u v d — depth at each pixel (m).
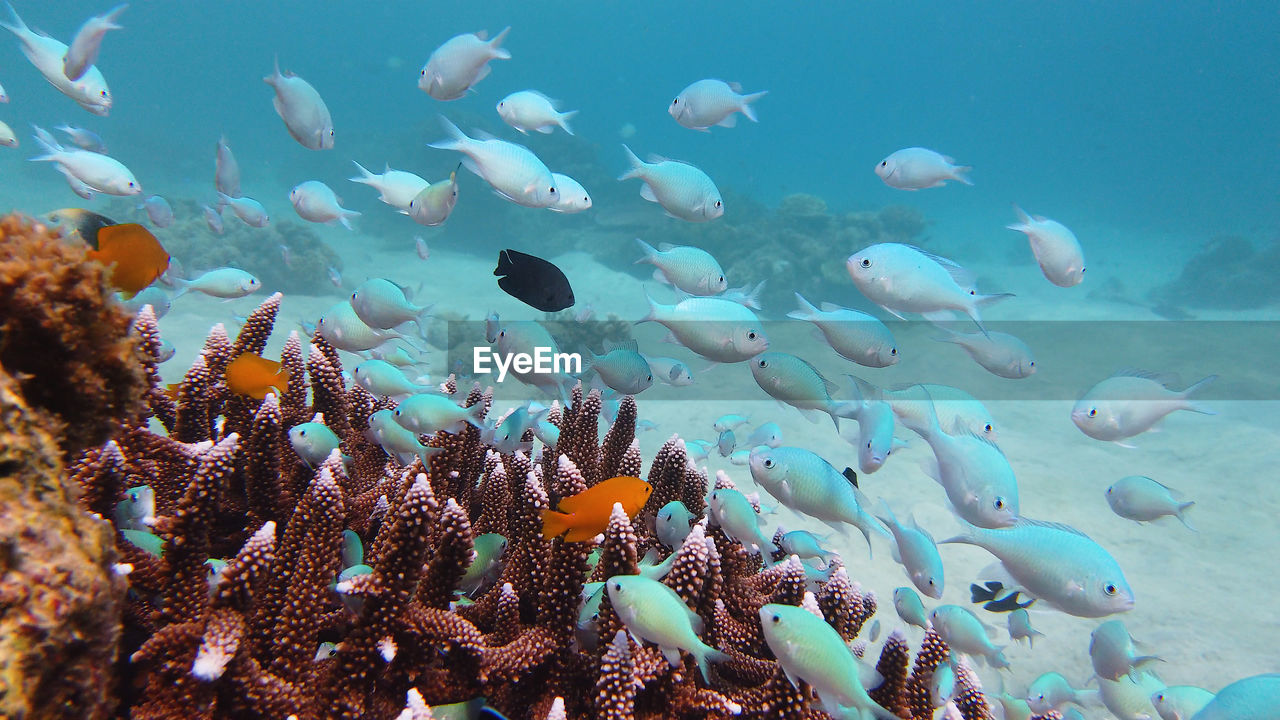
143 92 99.69
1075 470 9.78
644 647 2.16
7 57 76.38
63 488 1.26
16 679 1.04
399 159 31.88
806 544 3.63
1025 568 3.24
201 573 1.95
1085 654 5.81
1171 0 121.12
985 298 3.78
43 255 1.30
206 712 1.71
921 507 8.06
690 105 5.73
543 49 145.50
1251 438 10.59
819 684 2.06
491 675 2.05
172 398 3.14
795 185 66.62
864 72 148.38
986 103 146.12
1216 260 31.55
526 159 4.41
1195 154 114.69
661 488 3.21
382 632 1.94
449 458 2.97
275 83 4.74
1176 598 6.71
